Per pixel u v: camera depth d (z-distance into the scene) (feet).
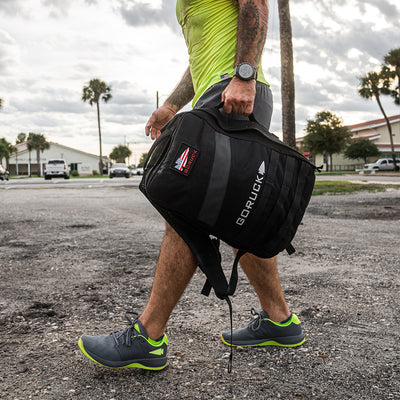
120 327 7.48
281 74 40.75
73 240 16.47
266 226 5.01
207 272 5.25
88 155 260.83
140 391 5.21
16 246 15.29
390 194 39.93
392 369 5.69
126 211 27.37
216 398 5.01
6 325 7.64
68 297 9.29
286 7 39.93
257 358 6.09
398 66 139.64
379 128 205.05
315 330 7.14
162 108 7.40
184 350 6.43
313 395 5.06
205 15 6.13
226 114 5.32
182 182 4.78
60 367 5.92
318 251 13.92
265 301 6.36
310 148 169.99
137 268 11.92
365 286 9.71
